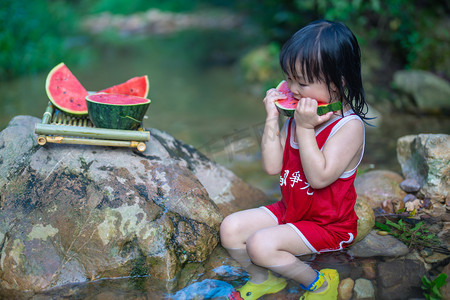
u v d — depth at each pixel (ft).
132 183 7.39
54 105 7.80
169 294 6.12
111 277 6.59
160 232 6.87
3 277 6.37
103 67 29.27
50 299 6.05
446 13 21.31
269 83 22.27
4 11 27.30
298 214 7.17
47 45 29.37
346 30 6.63
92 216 6.91
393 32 20.67
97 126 7.45
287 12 23.36
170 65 30.68
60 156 7.57
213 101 21.42
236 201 9.08
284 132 7.65
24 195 7.15
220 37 41.34
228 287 6.22
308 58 6.43
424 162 9.28
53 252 6.61
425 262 6.69
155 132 9.32
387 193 9.45
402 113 17.74
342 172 6.77
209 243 7.27
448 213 8.61
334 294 5.91
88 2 61.93
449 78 19.16
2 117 17.20
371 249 7.20
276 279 6.34
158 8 62.08
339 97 6.79
